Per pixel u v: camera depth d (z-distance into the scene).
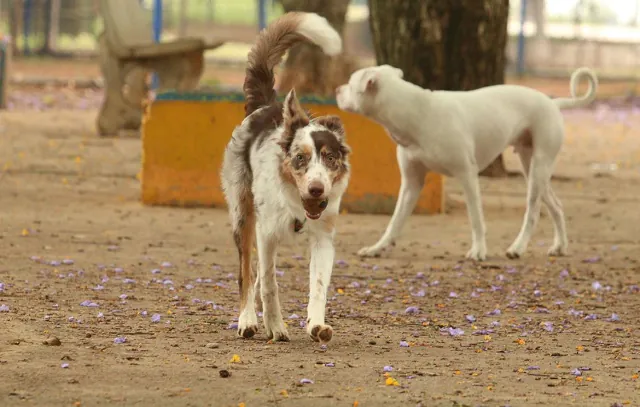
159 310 9.45
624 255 13.57
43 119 28.91
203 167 16.44
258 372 7.27
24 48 53.78
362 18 61.78
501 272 12.27
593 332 9.23
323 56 27.67
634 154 25.61
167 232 14.14
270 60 9.41
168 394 6.66
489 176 20.45
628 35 74.31
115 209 15.91
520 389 7.10
